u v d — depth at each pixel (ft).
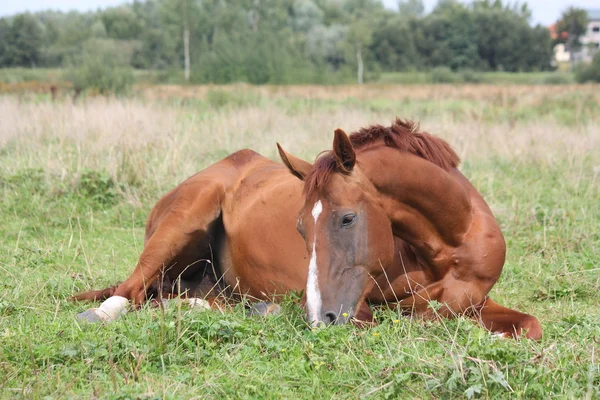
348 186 12.26
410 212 13.32
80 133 34.55
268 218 15.65
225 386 11.09
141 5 375.25
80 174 27.17
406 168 13.03
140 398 10.25
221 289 17.42
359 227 12.23
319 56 230.27
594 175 30.14
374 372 11.38
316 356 11.78
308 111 60.85
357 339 12.50
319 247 12.13
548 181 31.12
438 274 14.03
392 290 14.29
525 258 20.31
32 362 11.70
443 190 13.30
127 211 25.52
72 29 249.14
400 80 204.44
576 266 18.81
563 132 41.34
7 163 29.58
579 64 177.78
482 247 13.93
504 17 257.14
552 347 11.91
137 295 15.96
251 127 42.57
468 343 11.73
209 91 76.48
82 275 18.22
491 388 10.71
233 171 17.54
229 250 16.78
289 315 13.62
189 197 16.70
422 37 253.24
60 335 13.07
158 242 16.39
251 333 13.03
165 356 12.07
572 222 23.29
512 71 255.91
